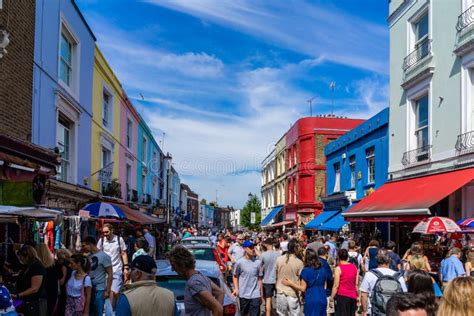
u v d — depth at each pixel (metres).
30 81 11.20
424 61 15.45
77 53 15.41
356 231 21.83
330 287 9.60
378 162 20.06
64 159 14.62
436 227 10.62
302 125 34.19
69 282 7.34
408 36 16.81
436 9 14.81
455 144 13.48
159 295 4.40
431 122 14.98
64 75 14.66
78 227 12.34
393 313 3.08
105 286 8.27
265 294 9.87
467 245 10.95
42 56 12.08
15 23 10.21
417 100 16.58
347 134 24.62
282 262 8.66
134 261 4.54
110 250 10.38
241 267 9.17
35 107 11.57
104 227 10.48
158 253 25.81
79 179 15.66
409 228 16.48
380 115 19.70
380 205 15.48
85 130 16.45
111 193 18.61
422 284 4.93
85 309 7.33
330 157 28.36
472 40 12.55
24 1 10.77
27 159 7.97
